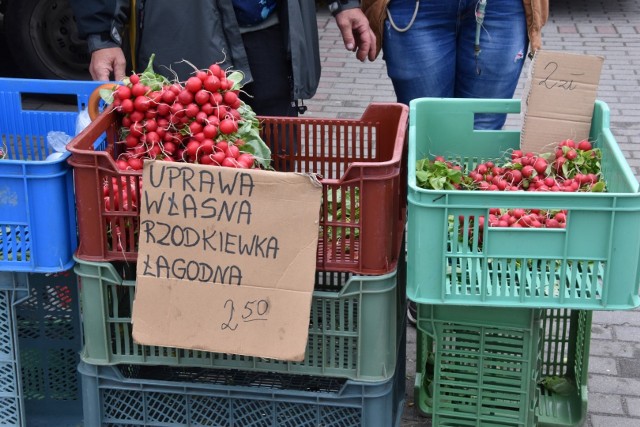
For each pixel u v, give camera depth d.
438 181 2.76
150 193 2.40
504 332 2.56
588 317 2.88
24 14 6.07
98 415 2.66
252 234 2.38
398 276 2.76
